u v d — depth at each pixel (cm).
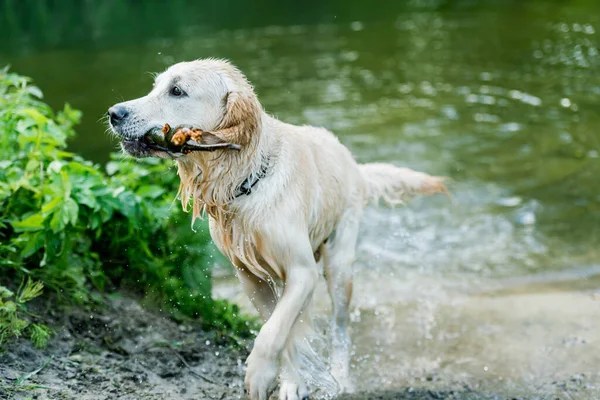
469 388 559
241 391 542
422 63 1489
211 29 1844
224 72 484
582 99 1241
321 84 1349
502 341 634
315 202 532
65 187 568
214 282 755
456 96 1280
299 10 2094
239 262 522
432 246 832
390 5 2136
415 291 737
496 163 1012
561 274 753
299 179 508
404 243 841
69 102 1226
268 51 1598
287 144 512
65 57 1568
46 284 583
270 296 541
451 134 1109
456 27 1802
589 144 1059
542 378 570
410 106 1231
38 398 461
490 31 1744
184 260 652
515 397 542
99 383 506
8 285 565
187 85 478
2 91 691
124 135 474
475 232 855
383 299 725
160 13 2092
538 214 884
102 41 1723
